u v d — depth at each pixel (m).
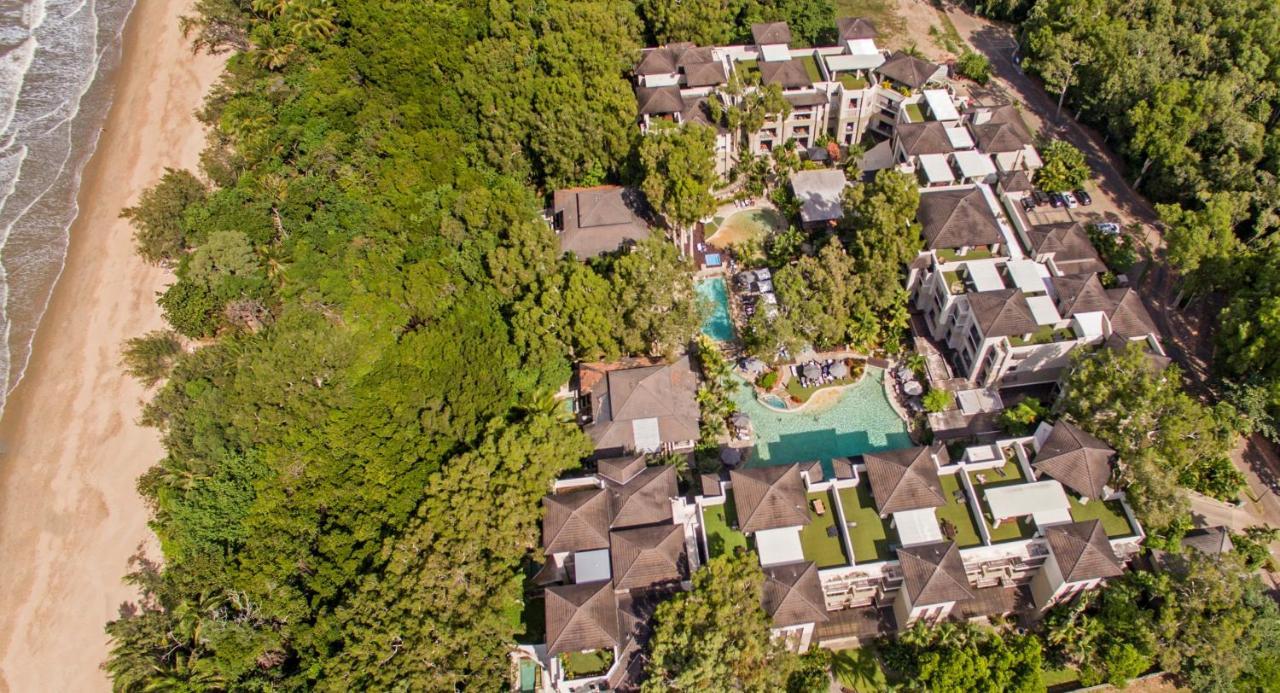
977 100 113.81
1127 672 59.75
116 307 96.25
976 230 81.19
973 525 63.53
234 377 77.25
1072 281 77.56
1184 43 105.12
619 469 68.50
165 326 93.62
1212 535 66.44
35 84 127.00
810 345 84.94
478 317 78.50
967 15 131.62
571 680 58.88
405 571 61.06
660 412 75.56
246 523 66.81
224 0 122.06
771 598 58.91
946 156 92.00
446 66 105.00
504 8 111.62
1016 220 86.88
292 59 107.88
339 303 84.06
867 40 109.12
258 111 99.19
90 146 117.62
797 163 101.62
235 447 73.38
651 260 79.88
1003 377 77.88
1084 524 61.66
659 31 118.12
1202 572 59.88
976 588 64.12
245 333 88.31
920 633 60.31
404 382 71.38
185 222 91.88
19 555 76.56
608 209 93.19
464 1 116.56
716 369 81.62
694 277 92.94
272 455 69.31
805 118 104.38
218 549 66.75
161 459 80.81
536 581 67.62
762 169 101.31
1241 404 74.31
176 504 68.38
